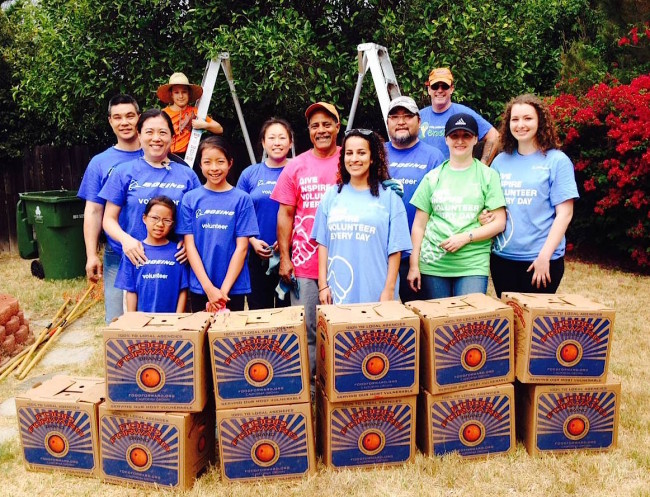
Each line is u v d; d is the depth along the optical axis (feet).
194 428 9.78
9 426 12.05
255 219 11.83
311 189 12.00
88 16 22.58
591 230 27.30
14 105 28.96
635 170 23.31
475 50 21.84
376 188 11.14
